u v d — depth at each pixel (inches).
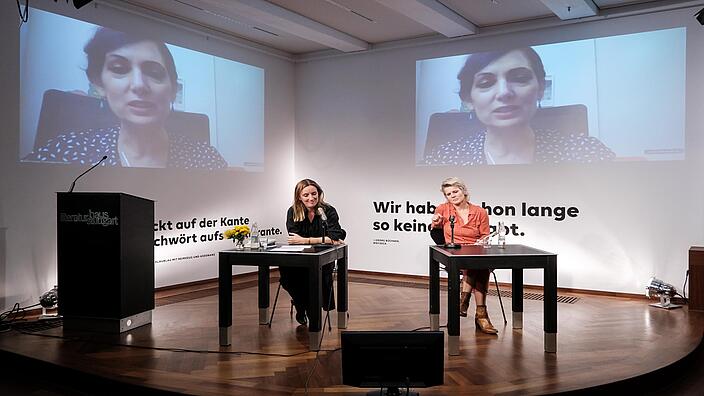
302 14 277.9
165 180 282.8
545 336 169.5
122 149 262.5
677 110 252.4
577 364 157.8
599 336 188.5
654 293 241.1
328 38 303.6
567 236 277.3
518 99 289.1
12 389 154.5
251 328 202.1
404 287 288.0
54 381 160.1
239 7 249.1
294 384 143.7
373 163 334.0
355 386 130.1
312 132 356.5
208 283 304.0
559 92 278.8
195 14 279.1
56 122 236.2
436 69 313.0
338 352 171.5
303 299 202.4
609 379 144.9
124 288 195.0
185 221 293.1
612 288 267.0
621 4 259.8
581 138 273.6
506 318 216.1
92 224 195.3
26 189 226.5
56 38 236.1
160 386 141.8
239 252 178.1
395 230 327.0
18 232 224.1
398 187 325.7
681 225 252.4
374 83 333.1
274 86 348.2
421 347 129.0
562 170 278.2
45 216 232.5
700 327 201.2
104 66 254.8
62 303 199.6
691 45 249.1
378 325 205.0
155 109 277.3
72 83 241.9
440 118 312.0
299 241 202.5
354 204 340.8
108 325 195.5
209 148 306.7
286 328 202.2
